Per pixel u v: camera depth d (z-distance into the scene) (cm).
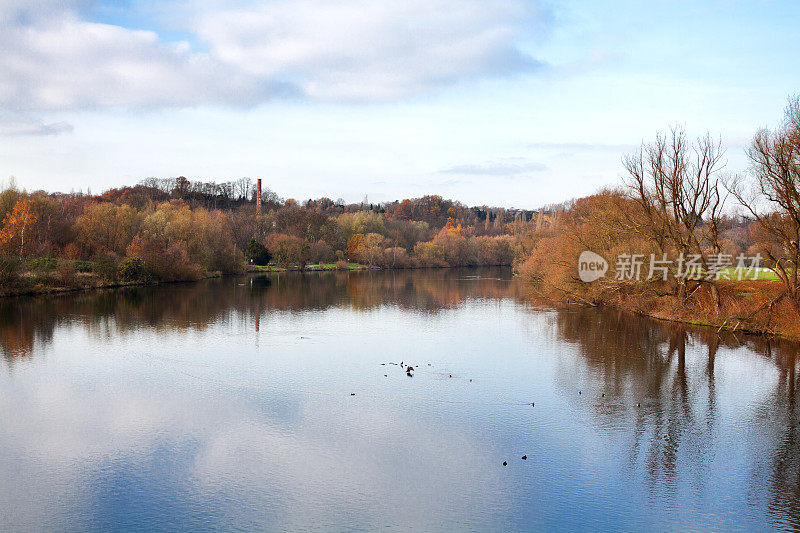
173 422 2128
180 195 17138
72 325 4212
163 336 3822
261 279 9719
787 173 3478
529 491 1603
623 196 5197
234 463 1770
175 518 1446
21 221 7431
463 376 2817
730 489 1627
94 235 8700
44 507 1498
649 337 3875
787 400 2442
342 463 1775
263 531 1386
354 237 14500
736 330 4044
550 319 4756
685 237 4462
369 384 2656
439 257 14300
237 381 2695
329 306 5672
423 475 1697
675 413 2272
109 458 1800
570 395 2502
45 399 2388
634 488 1625
